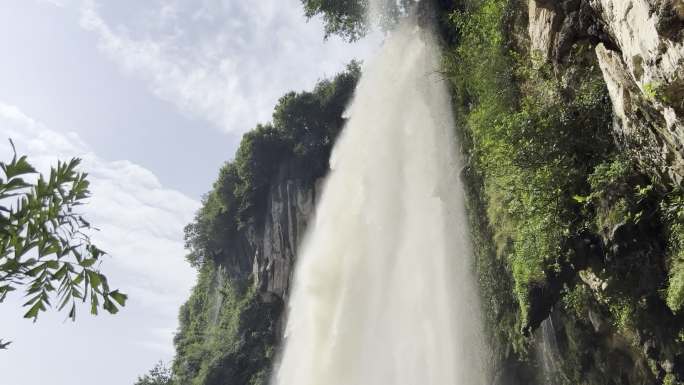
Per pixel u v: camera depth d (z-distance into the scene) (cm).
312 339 4556
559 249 1708
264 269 7538
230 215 8831
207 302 9881
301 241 6994
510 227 2309
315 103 7369
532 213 1727
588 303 1939
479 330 2908
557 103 1650
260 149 7844
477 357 2912
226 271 9169
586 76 1564
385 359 3625
